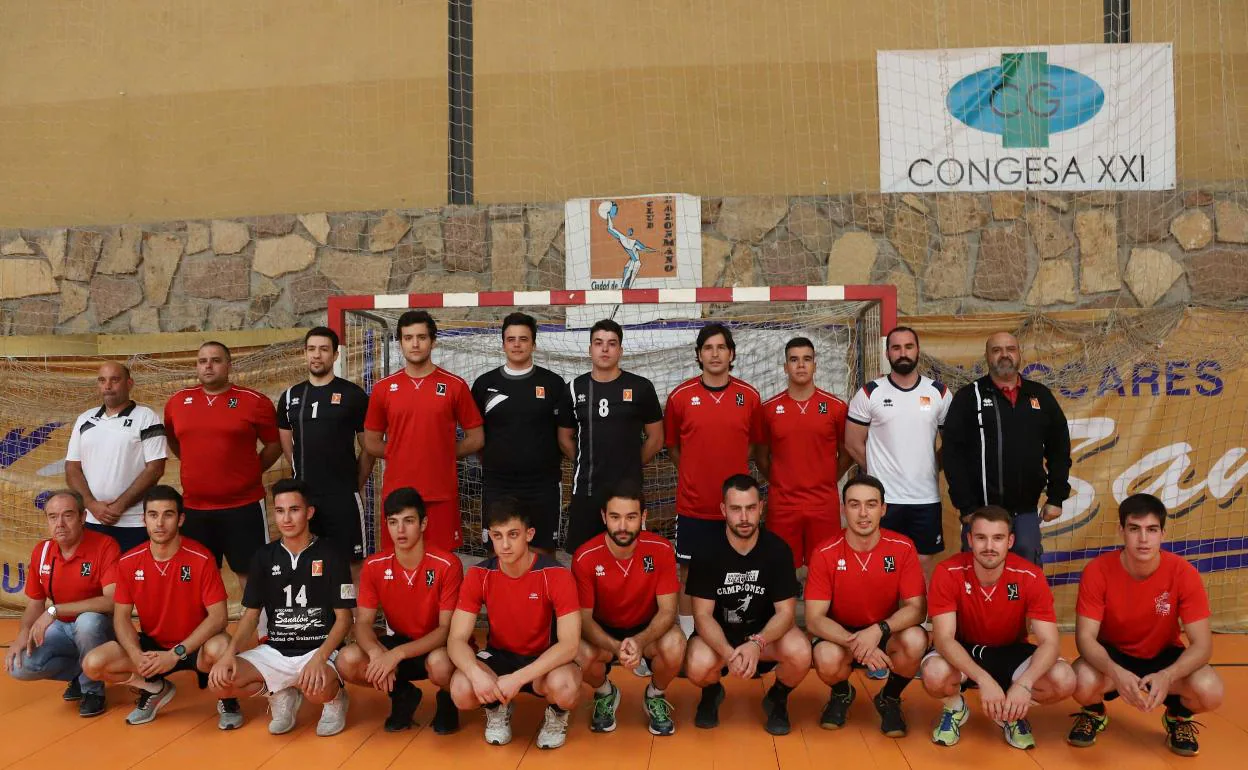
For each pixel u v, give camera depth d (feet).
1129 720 11.93
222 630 12.49
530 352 14.38
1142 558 10.76
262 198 20.80
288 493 11.88
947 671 11.01
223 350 14.43
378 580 11.87
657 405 14.48
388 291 19.35
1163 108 18.54
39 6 21.34
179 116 21.08
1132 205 18.34
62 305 19.92
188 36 21.17
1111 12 19.12
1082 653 11.09
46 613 12.55
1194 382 16.31
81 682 12.60
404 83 20.62
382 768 10.57
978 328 16.83
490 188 20.36
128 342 19.12
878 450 14.10
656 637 11.48
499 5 20.54
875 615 11.78
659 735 11.53
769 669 12.02
